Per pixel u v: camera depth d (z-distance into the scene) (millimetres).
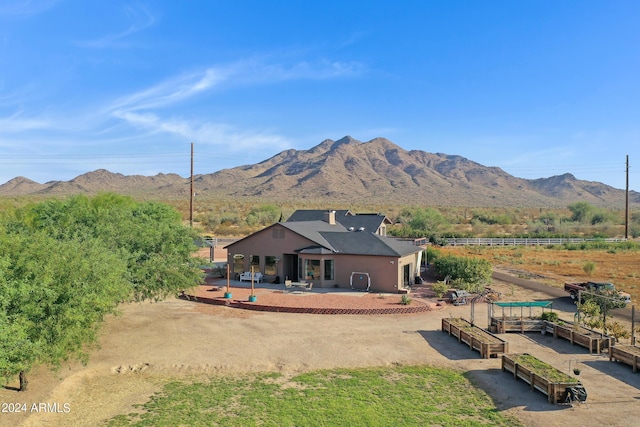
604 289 25656
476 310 26953
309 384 15680
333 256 32656
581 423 12773
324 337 21047
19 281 13016
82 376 16062
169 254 22594
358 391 15055
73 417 13156
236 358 18156
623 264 46719
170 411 13531
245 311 26297
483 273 32562
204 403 14102
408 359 18203
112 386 15492
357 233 34125
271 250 34625
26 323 12477
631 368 17047
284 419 12984
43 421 12828
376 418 13078
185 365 17359
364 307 26344
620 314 25688
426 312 26250
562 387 13992
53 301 13555
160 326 22703
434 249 44656
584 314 23406
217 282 34500
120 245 21625
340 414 13312
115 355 18219
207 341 20297
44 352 13266
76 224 24203
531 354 18734
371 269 31641
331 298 28938
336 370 17047
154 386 15516
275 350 19141
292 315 25359
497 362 17906
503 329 21953
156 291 21781
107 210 26016
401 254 31188
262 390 15141
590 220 101438
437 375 16531
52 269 13609
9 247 14273
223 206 125188
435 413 13430
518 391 15016
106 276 15586
